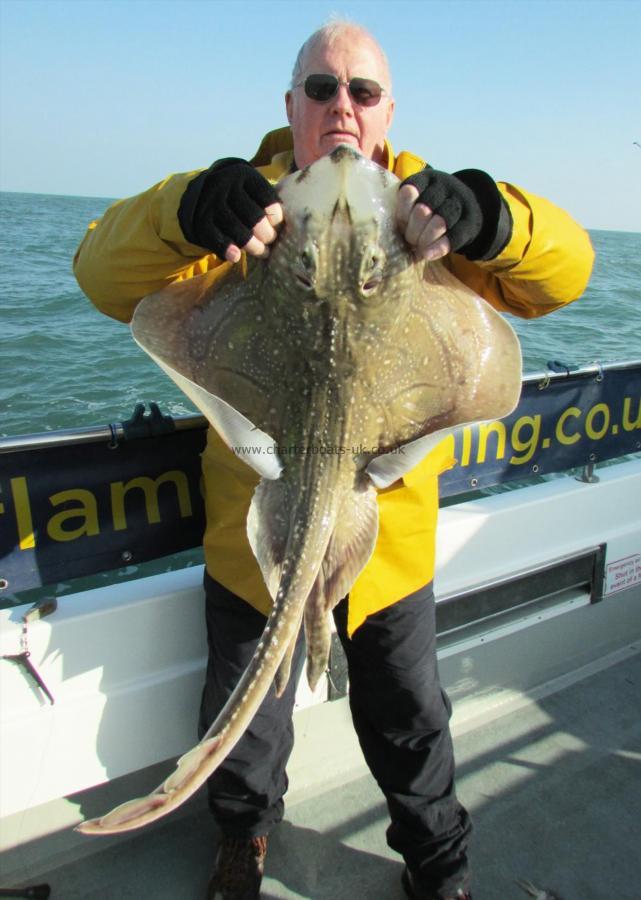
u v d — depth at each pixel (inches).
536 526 118.3
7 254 1189.7
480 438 114.2
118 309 74.0
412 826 83.7
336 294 58.7
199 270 77.9
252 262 63.1
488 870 90.4
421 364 65.3
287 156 83.7
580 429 124.3
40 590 203.0
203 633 95.3
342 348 61.1
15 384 413.1
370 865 91.9
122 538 92.3
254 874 86.8
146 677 92.3
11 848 92.0
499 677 121.6
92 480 88.7
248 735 82.9
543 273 70.5
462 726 113.5
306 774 104.0
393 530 77.5
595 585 126.0
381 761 85.4
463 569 112.8
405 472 66.8
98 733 90.0
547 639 125.6
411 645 80.9
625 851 93.4
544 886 88.5
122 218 68.5
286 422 64.9
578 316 740.0
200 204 58.2
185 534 96.6
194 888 88.7
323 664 67.0
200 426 92.9
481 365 68.2
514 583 117.4
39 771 87.4
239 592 80.0
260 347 63.8
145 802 54.2
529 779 104.1
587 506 123.0
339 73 71.8
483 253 64.9
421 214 57.3
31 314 642.8
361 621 77.2
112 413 365.7
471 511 113.0
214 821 97.2
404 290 60.9
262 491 66.8
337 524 66.6
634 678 124.9
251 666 57.9
